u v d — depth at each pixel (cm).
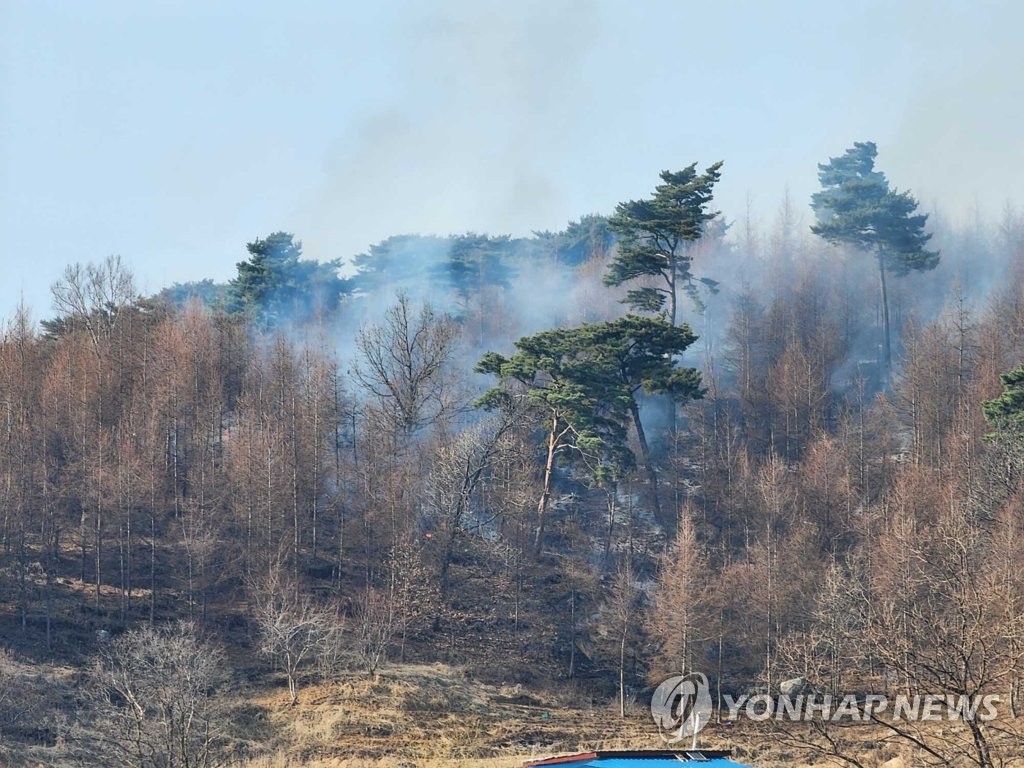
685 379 7556
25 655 6006
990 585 4128
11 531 6969
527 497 7750
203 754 4378
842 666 5369
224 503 7412
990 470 7081
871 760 4678
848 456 8288
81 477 7250
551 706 6378
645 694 6631
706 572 6825
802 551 7031
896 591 4941
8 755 4897
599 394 7419
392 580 7000
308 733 5581
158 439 7706
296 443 7694
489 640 7062
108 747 4900
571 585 7400
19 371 8194
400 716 5866
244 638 6638
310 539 7738
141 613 6675
